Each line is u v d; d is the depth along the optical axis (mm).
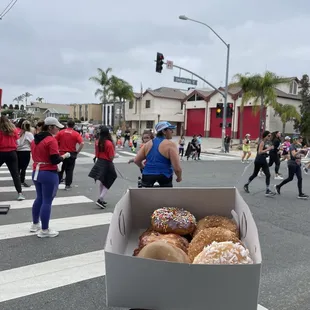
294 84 45188
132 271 1741
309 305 3402
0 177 10508
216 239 2230
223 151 27953
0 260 4320
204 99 49188
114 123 60312
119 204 2453
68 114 95312
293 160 8977
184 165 16875
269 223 6410
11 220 6047
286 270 4230
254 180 12086
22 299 3393
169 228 2564
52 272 4016
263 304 3400
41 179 4984
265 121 41250
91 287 3668
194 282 1679
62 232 5469
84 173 12180
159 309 1749
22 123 8930
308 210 7551
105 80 48688
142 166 5145
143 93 55688
